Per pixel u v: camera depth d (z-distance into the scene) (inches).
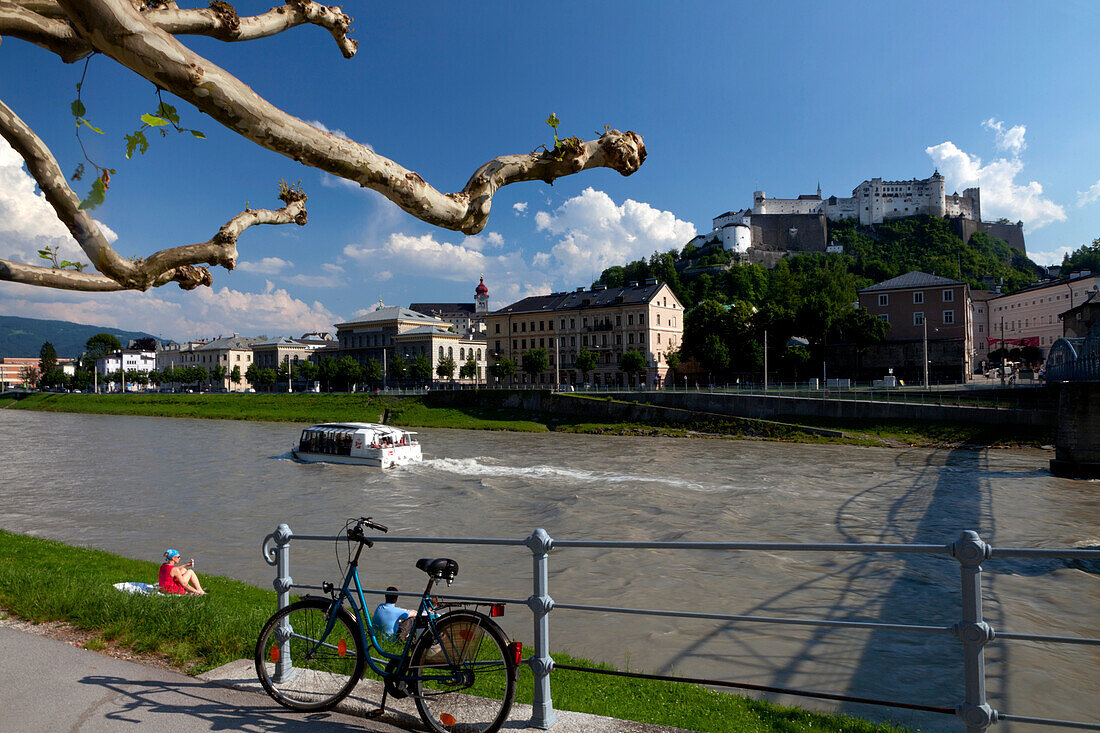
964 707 163.0
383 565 741.9
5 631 296.5
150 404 4357.8
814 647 510.3
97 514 1081.4
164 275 160.7
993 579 695.7
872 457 1835.6
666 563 760.3
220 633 286.7
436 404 3457.2
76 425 3314.5
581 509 1099.9
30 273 157.9
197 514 1080.8
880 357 3403.1
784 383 3430.1
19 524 1000.2
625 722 199.3
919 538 901.2
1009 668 468.1
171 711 210.2
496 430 2906.0
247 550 827.4
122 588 450.3
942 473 1521.9
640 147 153.9
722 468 1621.6
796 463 1710.1
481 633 199.5
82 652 266.8
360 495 1269.7
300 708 212.8
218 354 7258.9
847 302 3634.4
